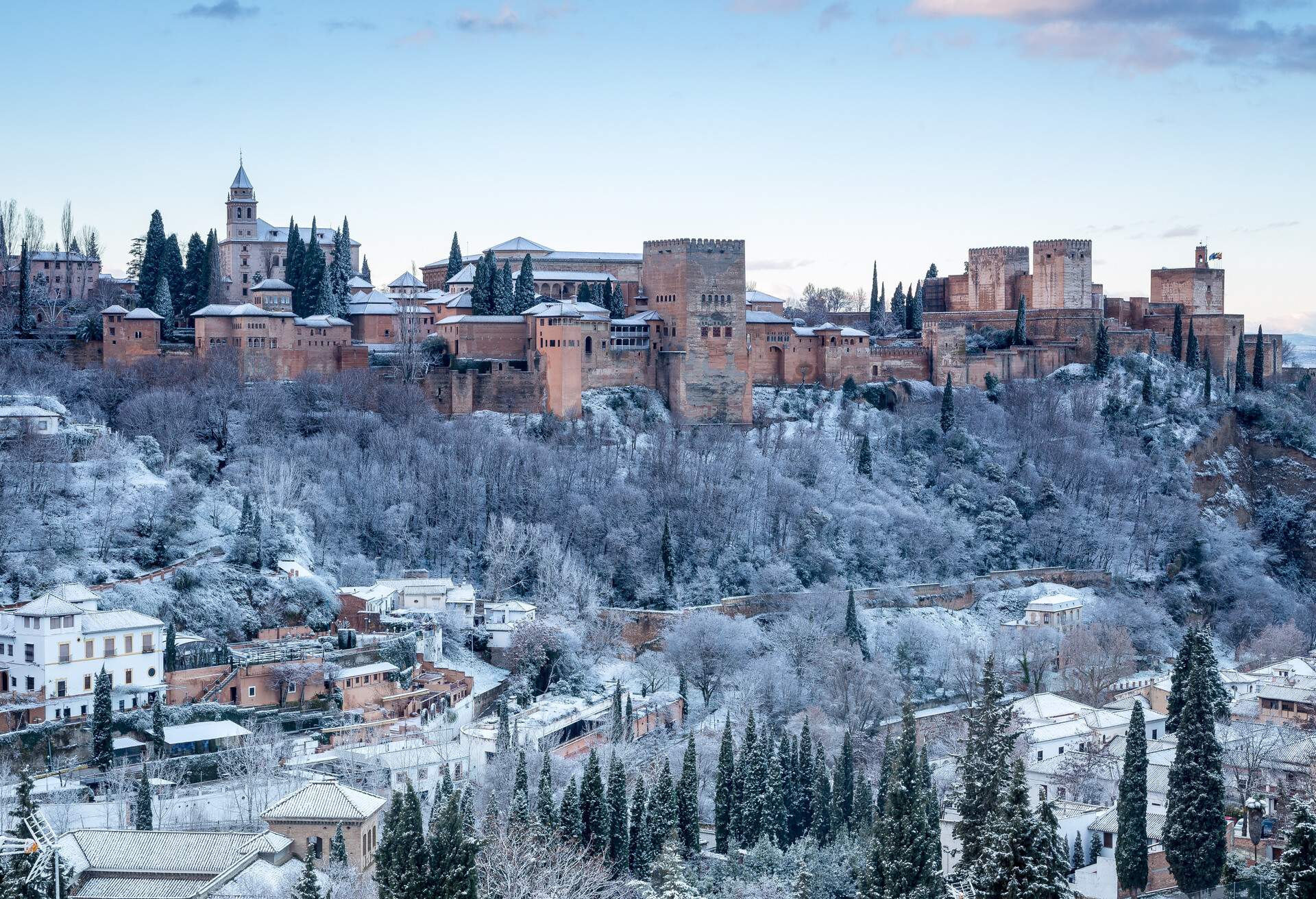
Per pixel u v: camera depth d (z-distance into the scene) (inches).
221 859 7106.3
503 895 6648.6
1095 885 7701.8
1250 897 7283.5
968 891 5816.9
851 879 7667.3
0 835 6003.9
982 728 6638.8
